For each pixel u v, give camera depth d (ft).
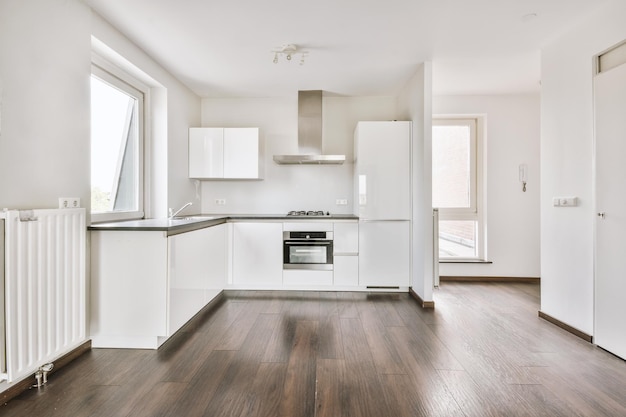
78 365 7.50
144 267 8.33
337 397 6.22
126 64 10.38
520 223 15.93
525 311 11.49
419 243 12.68
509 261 15.98
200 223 10.50
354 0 8.25
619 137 7.94
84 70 8.26
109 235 8.38
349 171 16.22
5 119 6.27
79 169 8.13
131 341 8.46
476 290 14.38
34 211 6.35
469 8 8.63
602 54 8.63
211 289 11.85
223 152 14.74
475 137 16.43
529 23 9.33
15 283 6.00
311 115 15.20
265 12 8.75
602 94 8.41
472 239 16.55
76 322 7.57
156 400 6.12
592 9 8.62
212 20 9.13
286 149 16.28
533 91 15.40
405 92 14.58
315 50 11.07
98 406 5.94
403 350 8.27
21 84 6.58
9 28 6.32
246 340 8.88
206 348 8.39
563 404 6.03
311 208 16.26
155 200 12.67
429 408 5.89
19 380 6.37
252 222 14.05
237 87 14.71
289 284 14.07
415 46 10.79
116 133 11.05
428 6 8.53
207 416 5.66
